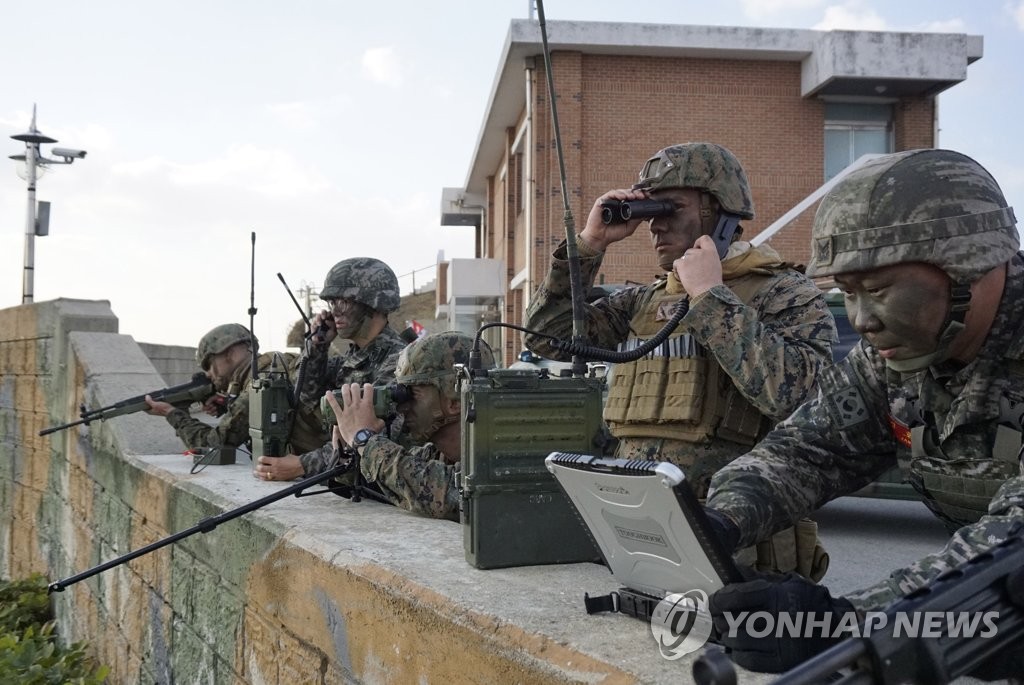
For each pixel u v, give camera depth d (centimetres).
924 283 182
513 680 223
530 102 1920
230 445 663
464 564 298
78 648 684
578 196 1927
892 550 622
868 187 186
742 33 1948
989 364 185
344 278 584
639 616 227
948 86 1948
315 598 336
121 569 645
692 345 288
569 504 299
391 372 565
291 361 688
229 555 429
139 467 605
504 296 2200
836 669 131
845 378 217
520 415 296
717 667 128
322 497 450
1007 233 183
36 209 1858
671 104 1977
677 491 177
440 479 377
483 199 3231
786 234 2002
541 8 311
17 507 1062
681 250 308
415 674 269
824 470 218
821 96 1997
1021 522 154
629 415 296
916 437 202
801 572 278
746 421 282
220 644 441
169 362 1396
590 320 338
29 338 1009
